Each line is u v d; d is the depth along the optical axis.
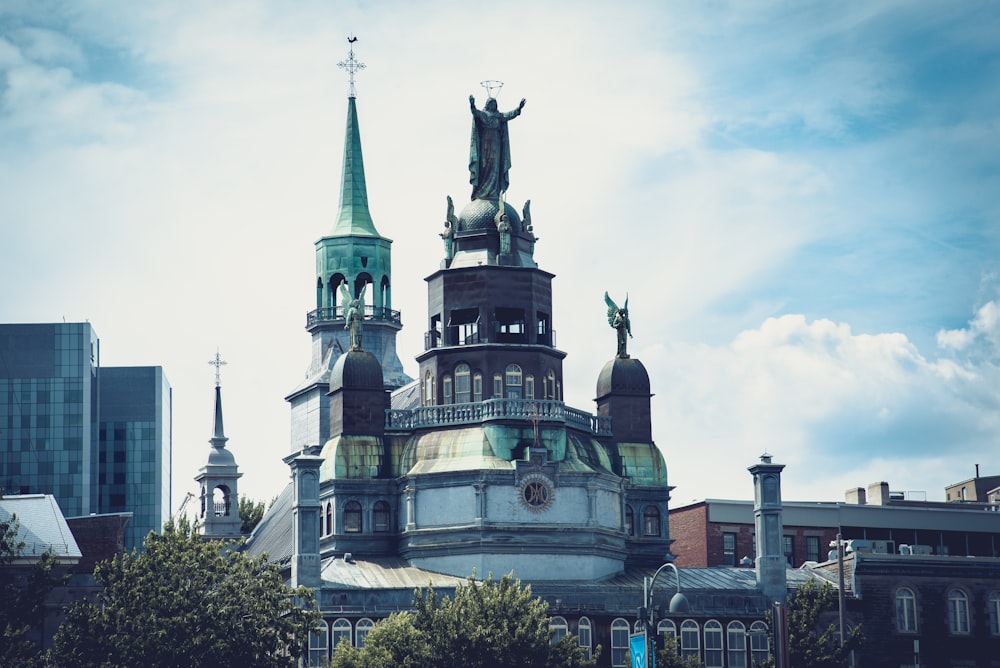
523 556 139.88
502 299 147.00
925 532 177.25
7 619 114.75
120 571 122.38
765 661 137.75
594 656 130.25
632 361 153.62
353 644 134.25
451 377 146.50
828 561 151.50
